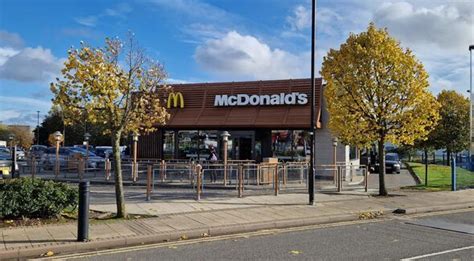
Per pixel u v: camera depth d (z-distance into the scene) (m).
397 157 35.88
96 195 16.34
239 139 28.16
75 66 10.75
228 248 9.00
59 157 25.77
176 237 10.00
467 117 35.75
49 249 8.59
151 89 12.45
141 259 8.12
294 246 9.18
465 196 17.70
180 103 28.52
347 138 17.67
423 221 12.61
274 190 17.42
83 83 10.83
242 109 27.38
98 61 10.95
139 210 12.99
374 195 17.66
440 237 10.20
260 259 8.04
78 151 37.03
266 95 26.92
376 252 8.59
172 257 8.24
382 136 17.53
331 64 17.59
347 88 17.31
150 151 29.70
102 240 9.22
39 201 10.96
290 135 27.39
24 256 8.35
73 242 8.98
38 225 10.55
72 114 11.33
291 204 14.69
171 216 12.13
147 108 12.43
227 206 14.01
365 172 19.19
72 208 11.98
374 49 16.70
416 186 21.95
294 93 26.39
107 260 8.06
